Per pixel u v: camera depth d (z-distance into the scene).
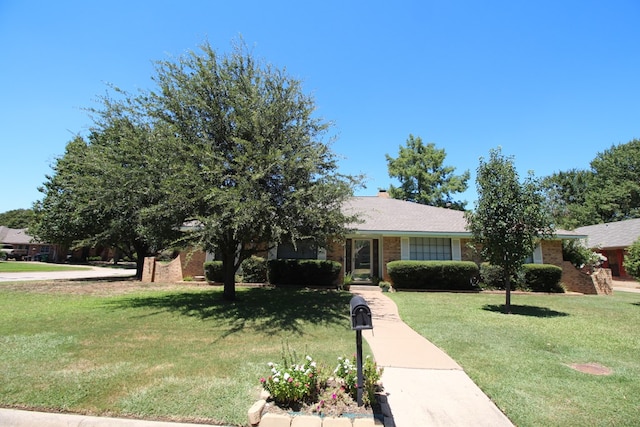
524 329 7.70
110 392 4.04
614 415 3.68
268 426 3.35
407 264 15.14
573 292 15.87
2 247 48.81
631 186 36.00
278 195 9.19
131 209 10.26
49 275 22.77
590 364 5.38
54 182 18.86
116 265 42.59
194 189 8.65
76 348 5.81
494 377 4.78
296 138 9.48
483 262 16.25
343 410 3.53
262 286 15.25
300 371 3.80
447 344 6.44
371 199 21.20
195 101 9.45
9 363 5.02
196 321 8.16
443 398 4.11
